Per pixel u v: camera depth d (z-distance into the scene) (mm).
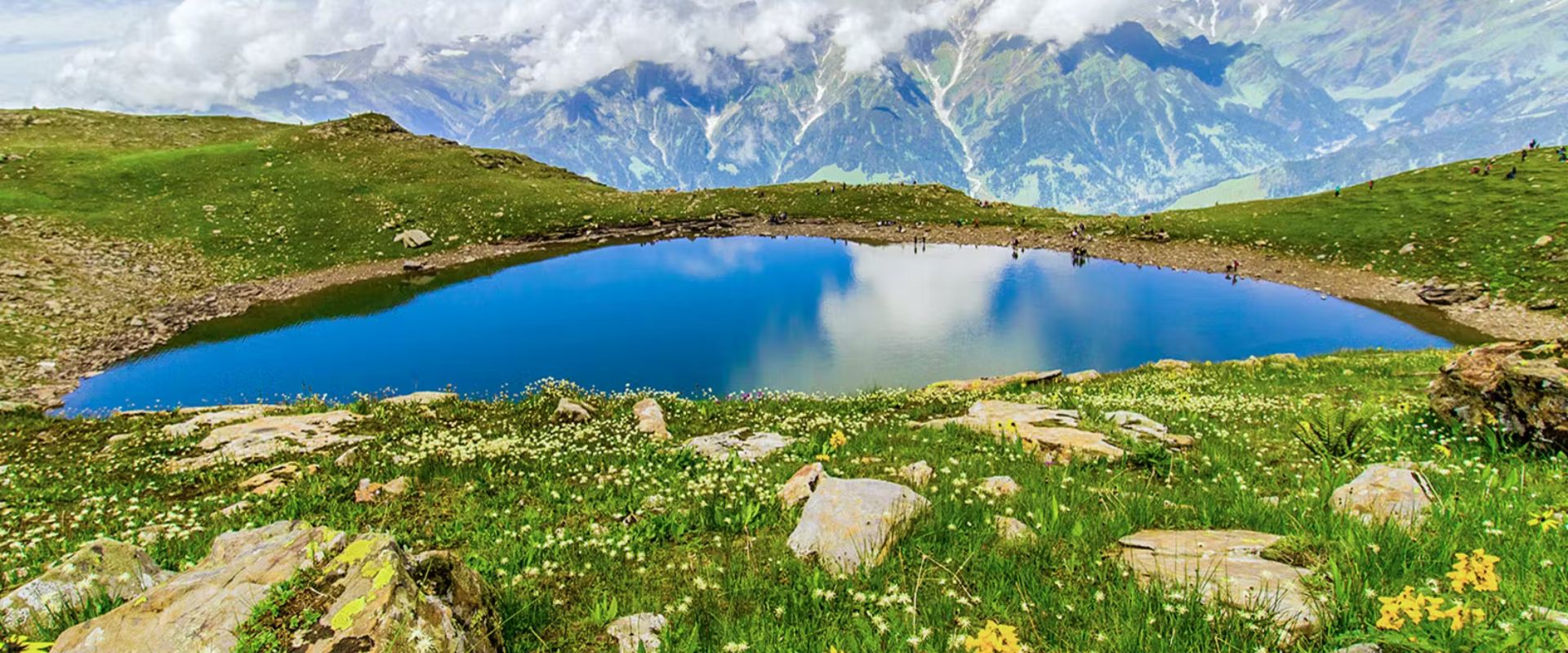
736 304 61344
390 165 103688
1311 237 76875
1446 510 6539
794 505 8820
